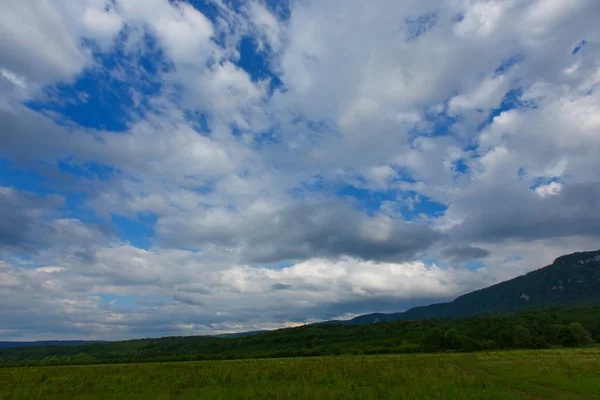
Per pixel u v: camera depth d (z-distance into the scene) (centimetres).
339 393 2577
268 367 5325
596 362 4159
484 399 2267
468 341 11594
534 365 4359
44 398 2991
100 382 3991
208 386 3366
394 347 12331
